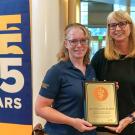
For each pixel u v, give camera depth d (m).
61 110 2.00
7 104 3.08
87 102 2.02
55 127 2.02
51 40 2.99
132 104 2.20
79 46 1.98
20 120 3.05
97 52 2.36
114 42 2.27
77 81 2.00
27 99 3.01
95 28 4.89
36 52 2.96
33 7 2.93
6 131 3.11
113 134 2.19
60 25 3.15
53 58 3.00
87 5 4.98
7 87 3.07
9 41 3.02
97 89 2.05
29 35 2.96
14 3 2.97
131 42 2.26
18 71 3.02
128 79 2.19
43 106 1.99
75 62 2.05
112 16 2.20
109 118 2.04
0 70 3.07
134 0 4.91
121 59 2.25
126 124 2.11
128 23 2.20
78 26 2.01
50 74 1.97
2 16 3.02
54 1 2.99
